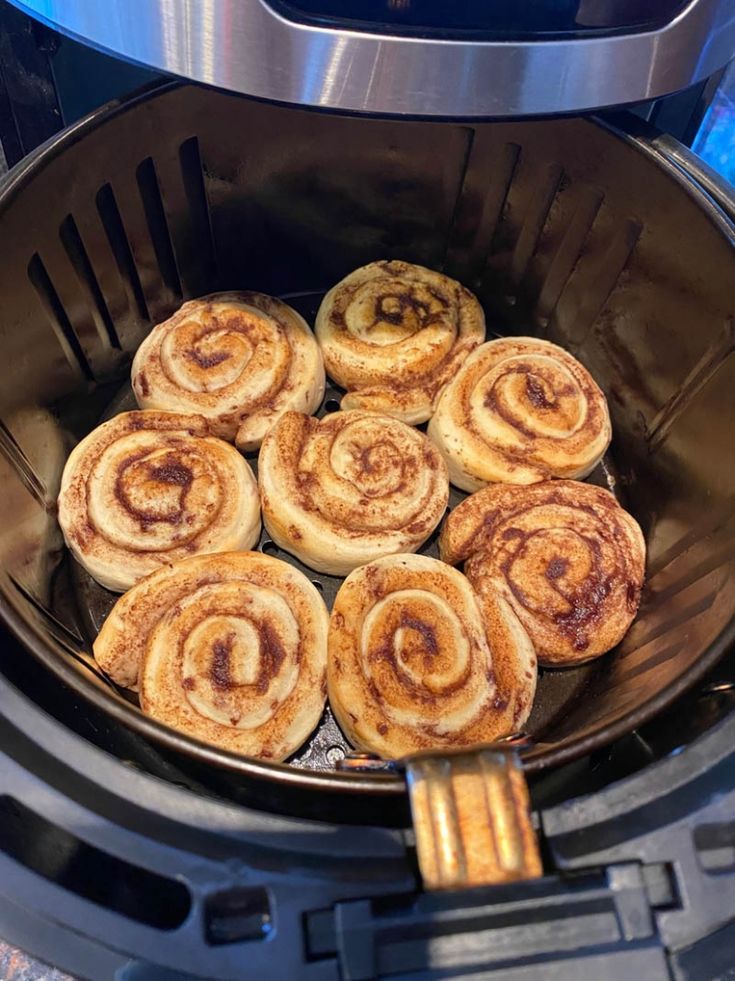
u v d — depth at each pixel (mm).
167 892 166
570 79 179
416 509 245
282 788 200
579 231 270
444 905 131
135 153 243
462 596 224
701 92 274
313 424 259
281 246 307
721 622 182
